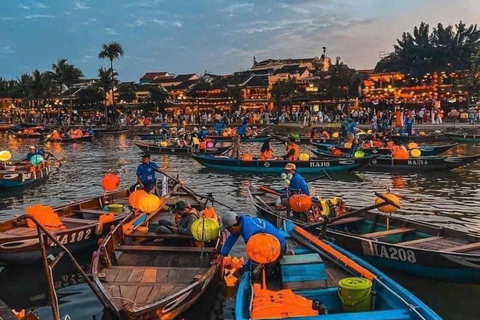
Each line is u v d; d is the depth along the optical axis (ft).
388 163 83.51
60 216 42.29
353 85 196.24
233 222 27.14
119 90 286.66
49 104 279.49
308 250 31.24
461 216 51.37
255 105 256.93
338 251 30.60
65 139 161.27
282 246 26.91
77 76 267.80
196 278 26.17
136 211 39.78
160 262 30.94
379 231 38.70
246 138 142.72
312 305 23.15
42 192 68.80
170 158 110.01
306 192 44.14
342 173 81.00
